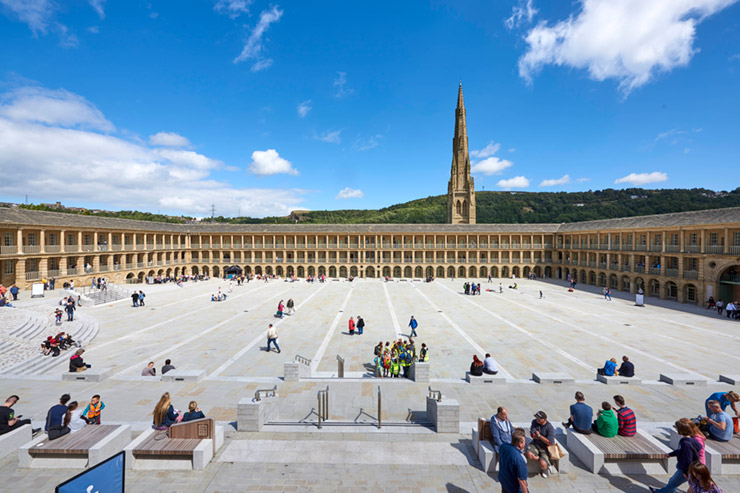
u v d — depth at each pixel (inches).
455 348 924.6
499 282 2645.2
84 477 231.0
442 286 2362.2
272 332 882.1
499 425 356.8
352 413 496.7
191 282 2508.6
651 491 324.5
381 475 347.3
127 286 2135.8
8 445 369.1
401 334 1072.8
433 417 451.5
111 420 470.3
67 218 1985.7
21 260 1626.5
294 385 607.2
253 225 3184.1
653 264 1948.8
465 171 3870.6
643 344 963.3
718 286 1536.7
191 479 338.6
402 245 3078.2
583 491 324.2
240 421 432.1
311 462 366.9
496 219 5866.1
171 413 397.1
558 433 437.4
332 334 1066.7
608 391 589.0
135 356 826.2
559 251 2974.9
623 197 6107.3
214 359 812.0
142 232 2524.6
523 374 729.0
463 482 338.6
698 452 306.8
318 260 3088.1
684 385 614.5
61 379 619.8
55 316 1119.0
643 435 377.7
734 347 935.7
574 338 1026.7
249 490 323.6
